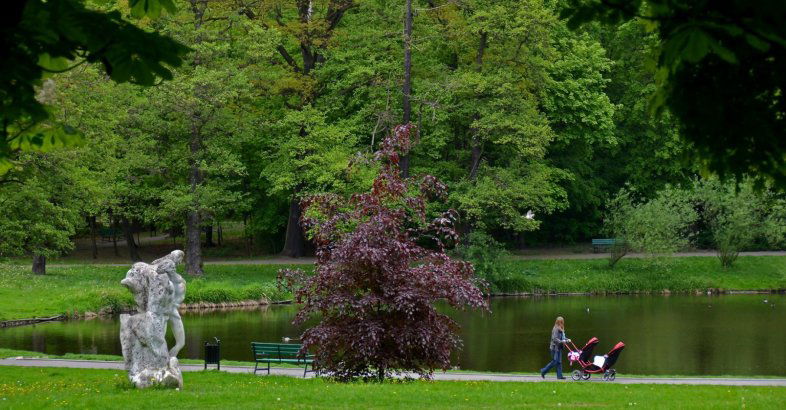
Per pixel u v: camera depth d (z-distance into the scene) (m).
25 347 33.25
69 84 36.38
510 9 52.88
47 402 17.17
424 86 52.66
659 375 26.75
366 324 20.22
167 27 47.78
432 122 50.47
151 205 52.88
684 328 38.81
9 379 22.48
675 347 33.59
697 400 17.75
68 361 27.12
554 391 19.16
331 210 21.84
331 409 15.89
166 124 50.06
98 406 16.67
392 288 20.27
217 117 49.91
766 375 27.52
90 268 53.06
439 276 20.59
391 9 53.19
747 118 9.28
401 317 20.70
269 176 53.31
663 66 8.88
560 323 25.95
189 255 52.22
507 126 52.31
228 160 50.66
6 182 32.44
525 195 52.81
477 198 52.34
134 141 49.25
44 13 7.87
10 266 47.41
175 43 8.36
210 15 52.97
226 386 20.14
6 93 8.05
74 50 8.19
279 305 48.41
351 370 21.14
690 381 23.92
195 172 50.97
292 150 52.28
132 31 8.15
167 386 19.52
